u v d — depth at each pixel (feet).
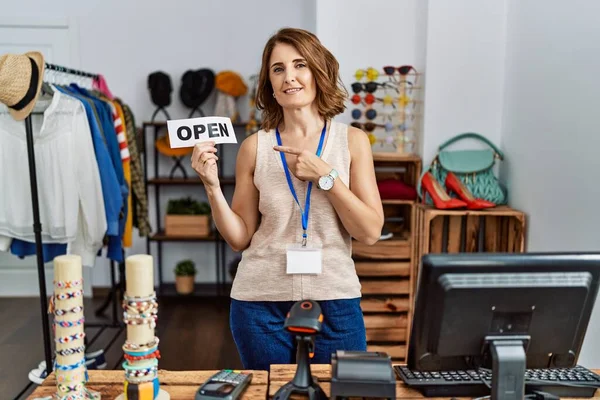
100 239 8.32
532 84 7.78
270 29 13.25
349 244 5.01
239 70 13.38
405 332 9.11
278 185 4.82
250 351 4.88
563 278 3.23
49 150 7.91
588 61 6.29
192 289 13.34
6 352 9.91
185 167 13.79
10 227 8.15
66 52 13.12
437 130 9.04
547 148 7.32
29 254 8.72
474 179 8.70
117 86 13.33
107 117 8.91
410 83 9.24
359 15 9.74
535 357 3.52
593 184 6.15
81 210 8.20
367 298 9.01
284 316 4.84
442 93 8.95
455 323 3.30
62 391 3.41
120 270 10.85
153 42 13.23
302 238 4.77
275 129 5.07
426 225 8.16
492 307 3.26
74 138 7.97
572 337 3.40
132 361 3.38
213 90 13.39
